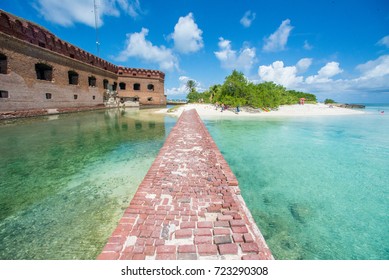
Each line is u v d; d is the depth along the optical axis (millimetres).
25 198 4387
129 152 7969
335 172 6758
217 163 5246
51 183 5133
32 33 19266
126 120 18344
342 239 3496
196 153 6113
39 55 19828
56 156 7344
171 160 5422
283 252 3162
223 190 3783
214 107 33156
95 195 4543
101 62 32438
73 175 5656
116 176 5613
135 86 42500
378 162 7887
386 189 5512
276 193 5168
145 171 6000
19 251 2896
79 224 3529
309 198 4945
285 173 6590
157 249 2350
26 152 7762
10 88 16906
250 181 5875
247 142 11000
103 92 32969
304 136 13031
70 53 24812
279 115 28594
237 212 3086
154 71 43125
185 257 2268
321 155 8766
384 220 4078
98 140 10008
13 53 17109
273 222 3938
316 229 3760
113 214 3834
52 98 21688
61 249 2951
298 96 56188
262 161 7781
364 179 6203
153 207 3178
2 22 16250
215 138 11922
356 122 21672
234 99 29094
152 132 12406
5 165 6363
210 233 2629
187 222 2830
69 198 4398
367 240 3480
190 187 3875
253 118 23688
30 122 15727
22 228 3406
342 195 5133
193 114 19797
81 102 26922
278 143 10898
